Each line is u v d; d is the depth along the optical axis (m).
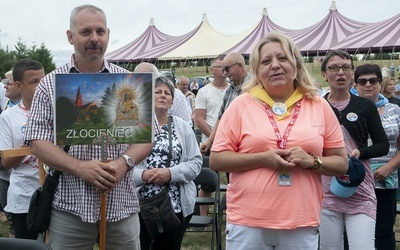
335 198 3.59
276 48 2.72
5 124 3.94
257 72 2.82
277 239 2.64
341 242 3.66
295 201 2.59
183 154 4.04
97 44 2.79
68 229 2.86
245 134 2.68
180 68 27.30
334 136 2.78
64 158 2.70
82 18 2.78
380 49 21.81
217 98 6.87
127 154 2.87
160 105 3.98
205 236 6.32
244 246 2.67
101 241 2.77
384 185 4.15
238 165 2.66
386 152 3.70
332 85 3.76
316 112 2.74
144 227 3.93
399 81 14.92
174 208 3.88
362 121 3.69
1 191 4.57
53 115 2.71
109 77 2.67
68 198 2.83
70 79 2.63
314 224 2.64
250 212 2.64
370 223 3.53
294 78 2.74
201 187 6.01
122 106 2.69
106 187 2.68
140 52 28.06
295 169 2.62
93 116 2.67
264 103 2.73
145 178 3.79
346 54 3.74
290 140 2.62
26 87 3.93
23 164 3.93
